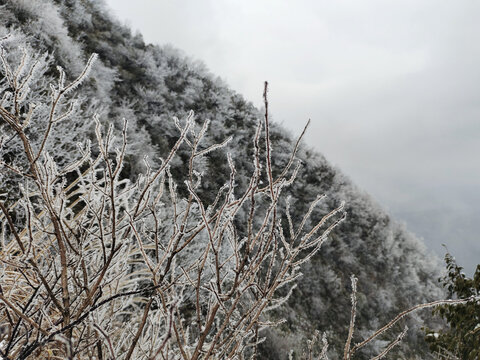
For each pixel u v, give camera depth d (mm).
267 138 970
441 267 20891
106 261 1168
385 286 15883
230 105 17125
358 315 13344
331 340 11258
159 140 11141
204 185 11250
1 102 1037
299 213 14812
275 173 15359
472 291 4918
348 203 18016
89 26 12828
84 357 1387
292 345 8086
